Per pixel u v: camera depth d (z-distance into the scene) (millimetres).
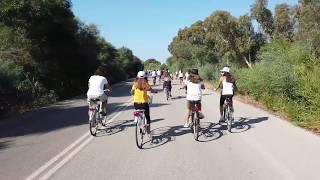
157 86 46656
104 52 65000
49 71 32625
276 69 18984
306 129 13117
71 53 38281
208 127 13797
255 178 7699
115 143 11359
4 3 30125
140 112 10695
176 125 14492
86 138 12242
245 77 26359
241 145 10703
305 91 14836
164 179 7727
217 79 44562
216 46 53531
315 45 25750
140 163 8984
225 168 8445
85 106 23406
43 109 22422
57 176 8055
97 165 8875
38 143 11648
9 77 22938
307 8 30453
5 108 21062
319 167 8375
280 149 10109
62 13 35250
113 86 53188
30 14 31125
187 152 10016
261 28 48938
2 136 13055
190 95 11680
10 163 9227
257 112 17828
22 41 29781
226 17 50219
